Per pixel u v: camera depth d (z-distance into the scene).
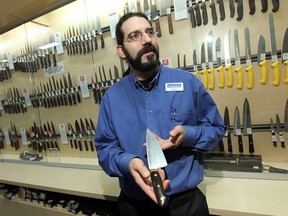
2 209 1.94
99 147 1.08
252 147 1.41
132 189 1.00
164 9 1.55
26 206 1.73
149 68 0.96
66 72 2.06
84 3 1.85
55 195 1.68
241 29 1.37
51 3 1.88
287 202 1.03
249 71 1.37
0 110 2.66
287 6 1.27
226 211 1.02
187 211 0.95
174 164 0.95
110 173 0.97
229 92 1.44
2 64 2.48
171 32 1.55
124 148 1.00
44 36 2.12
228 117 1.45
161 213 0.98
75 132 2.11
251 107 1.40
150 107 0.98
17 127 2.54
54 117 2.21
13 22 2.20
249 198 1.10
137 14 1.00
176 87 0.98
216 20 1.42
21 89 2.39
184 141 0.89
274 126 1.36
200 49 1.48
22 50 2.29
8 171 2.06
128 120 1.00
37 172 1.93
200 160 1.05
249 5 1.34
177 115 0.96
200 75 1.50
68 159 2.11
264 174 1.28
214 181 1.33
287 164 1.34
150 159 0.83
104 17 1.82
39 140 2.33
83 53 1.95
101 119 1.09
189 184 0.96
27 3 1.80
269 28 1.31
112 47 1.82
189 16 1.49
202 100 1.04
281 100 1.33
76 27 1.94
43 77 2.20
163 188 0.74
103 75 1.89
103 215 1.40
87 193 1.39
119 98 1.04
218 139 1.02
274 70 1.31
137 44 0.95
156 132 0.96
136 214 1.02
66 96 2.09
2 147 2.74
